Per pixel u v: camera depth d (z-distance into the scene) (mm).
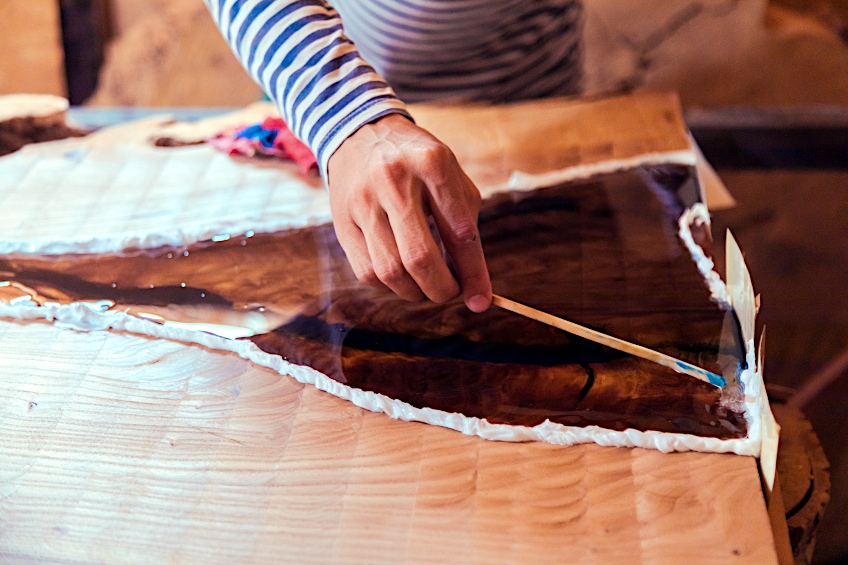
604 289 680
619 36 1765
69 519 484
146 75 1786
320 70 668
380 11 955
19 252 734
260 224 769
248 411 564
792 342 1353
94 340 636
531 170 843
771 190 1567
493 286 689
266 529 477
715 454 519
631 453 521
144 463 521
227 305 670
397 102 659
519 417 553
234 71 1796
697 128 1271
